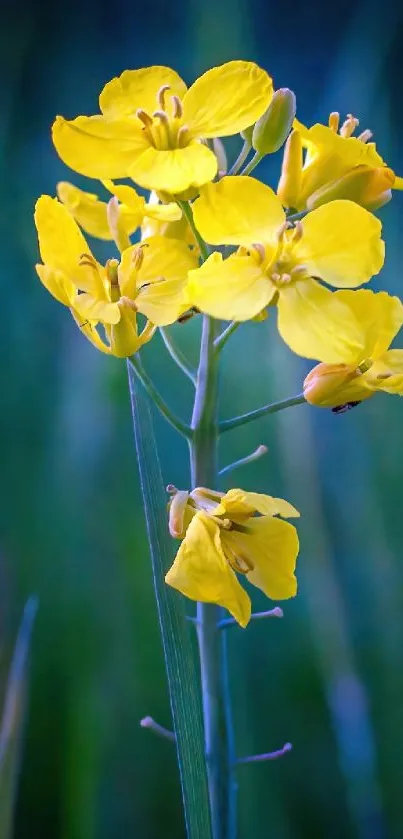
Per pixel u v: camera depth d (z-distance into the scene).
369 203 0.22
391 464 0.28
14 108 0.39
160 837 0.26
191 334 0.30
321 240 0.21
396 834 0.26
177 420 0.22
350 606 0.27
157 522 0.21
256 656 0.27
